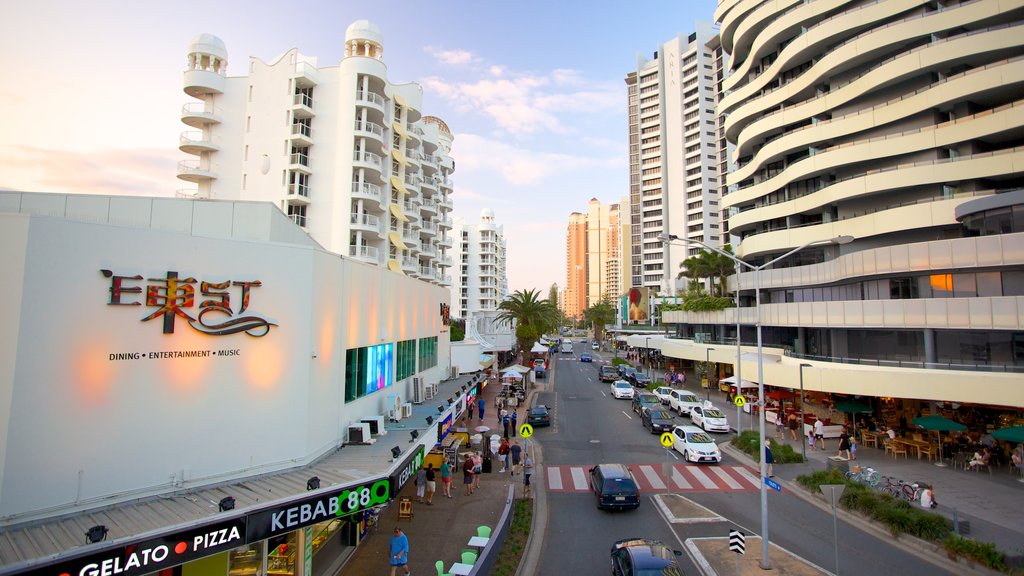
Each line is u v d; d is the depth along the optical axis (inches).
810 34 1477.6
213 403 444.8
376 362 738.8
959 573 513.0
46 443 356.2
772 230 1680.6
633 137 4621.1
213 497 410.0
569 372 2605.8
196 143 1861.5
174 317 425.1
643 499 749.9
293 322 502.9
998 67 1086.4
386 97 2055.9
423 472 736.3
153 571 328.5
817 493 742.5
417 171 2472.9
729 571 519.8
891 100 1306.6
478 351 1563.7
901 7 1298.0
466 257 4675.2
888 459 950.4
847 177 1430.9
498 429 1211.2
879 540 599.5
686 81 4183.1
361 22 1978.3
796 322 1374.3
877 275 1170.0
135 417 400.2
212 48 1902.1
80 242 379.2
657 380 2065.7
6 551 306.0
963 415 1064.2
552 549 579.8
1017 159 1082.7
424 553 551.8
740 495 764.0
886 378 1021.2
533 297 2416.3
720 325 2058.3
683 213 4101.9
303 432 501.7
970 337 1016.9
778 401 1475.1
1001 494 737.6
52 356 361.4
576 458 977.5
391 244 2112.5
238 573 419.2
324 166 1889.8
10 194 520.7
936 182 1192.2
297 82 1902.1
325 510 424.5
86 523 351.9
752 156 1919.3
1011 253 943.7
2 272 346.6
